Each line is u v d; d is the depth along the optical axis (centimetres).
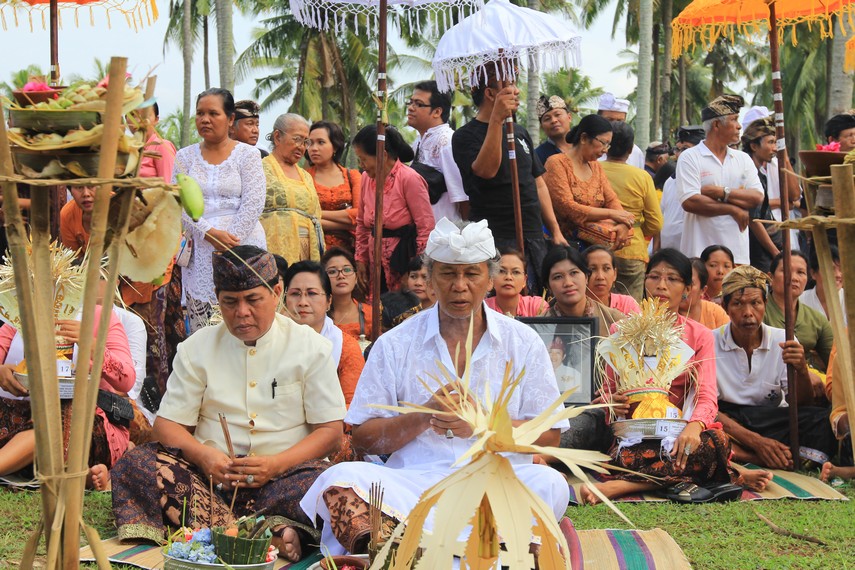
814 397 774
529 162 831
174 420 548
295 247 861
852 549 538
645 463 655
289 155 888
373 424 512
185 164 808
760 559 520
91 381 272
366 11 759
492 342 512
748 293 757
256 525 449
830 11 827
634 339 677
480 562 265
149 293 842
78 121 263
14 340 619
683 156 966
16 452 605
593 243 891
